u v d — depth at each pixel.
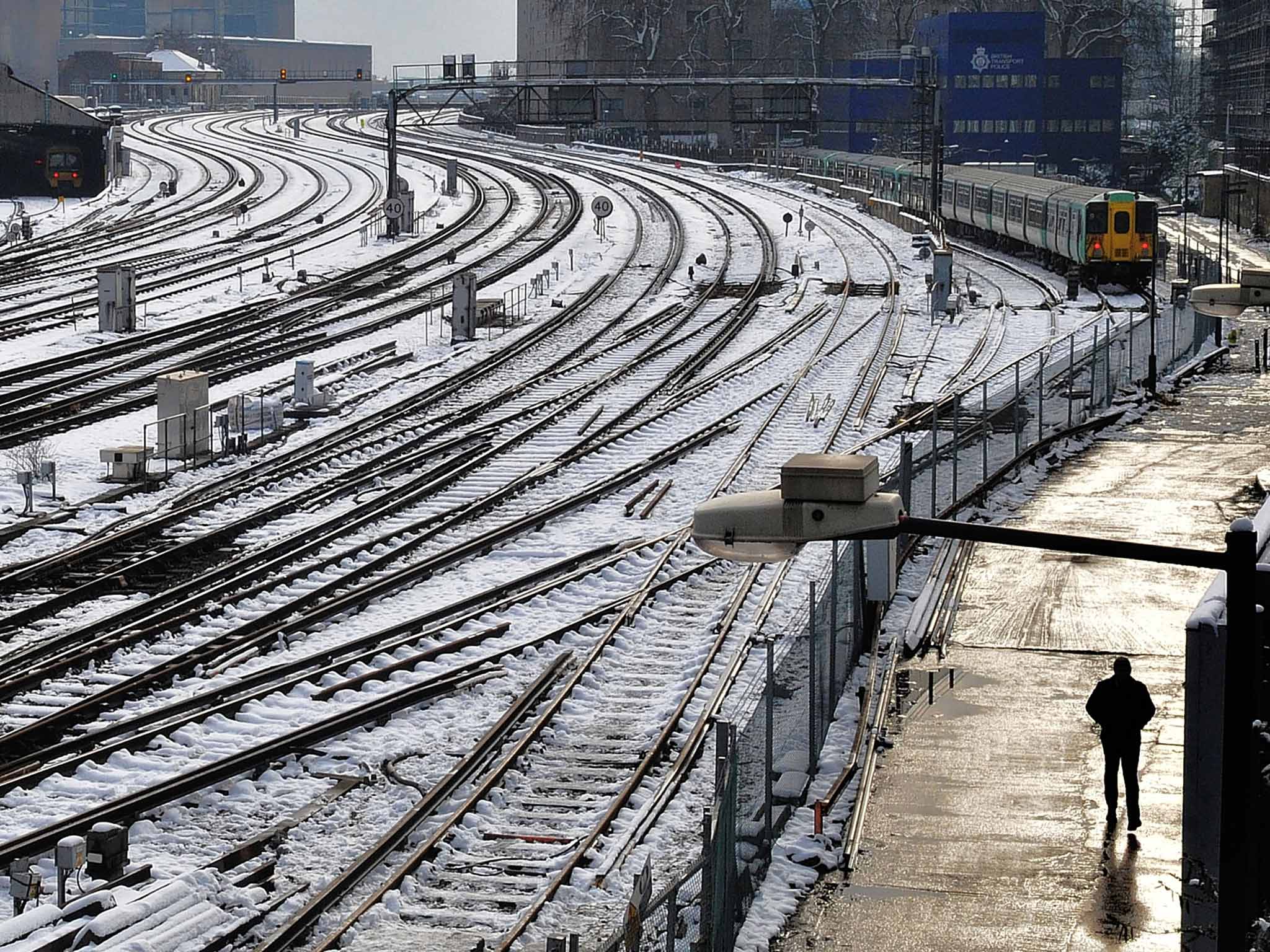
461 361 64.31
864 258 97.50
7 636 31.84
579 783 25.58
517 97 101.56
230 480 44.84
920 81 104.31
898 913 21.44
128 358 63.09
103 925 19.59
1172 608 35.19
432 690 28.94
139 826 23.55
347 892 21.69
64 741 26.73
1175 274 99.69
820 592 35.06
